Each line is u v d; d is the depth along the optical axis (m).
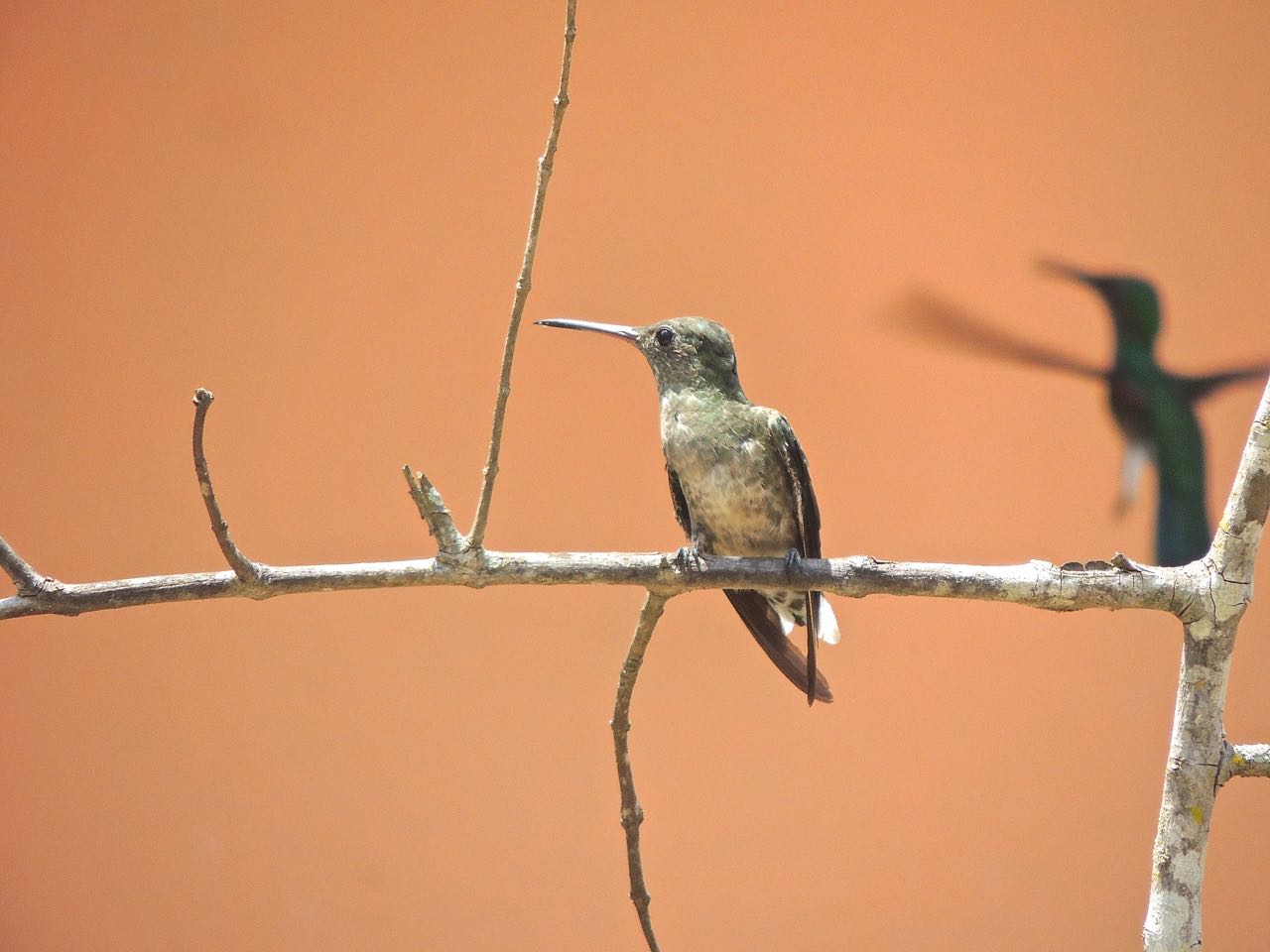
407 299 9.82
